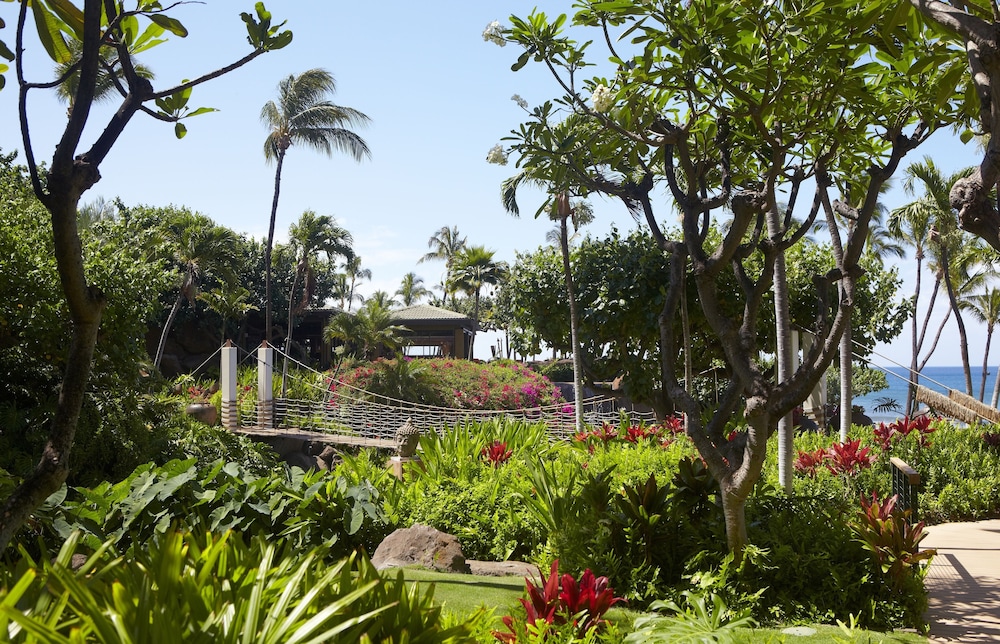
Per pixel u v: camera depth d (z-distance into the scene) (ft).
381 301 111.14
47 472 8.30
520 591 18.17
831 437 41.06
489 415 73.41
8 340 31.73
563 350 61.87
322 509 22.30
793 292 55.31
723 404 19.20
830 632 16.15
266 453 44.73
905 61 15.56
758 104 17.66
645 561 19.08
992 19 10.25
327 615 7.17
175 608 7.38
